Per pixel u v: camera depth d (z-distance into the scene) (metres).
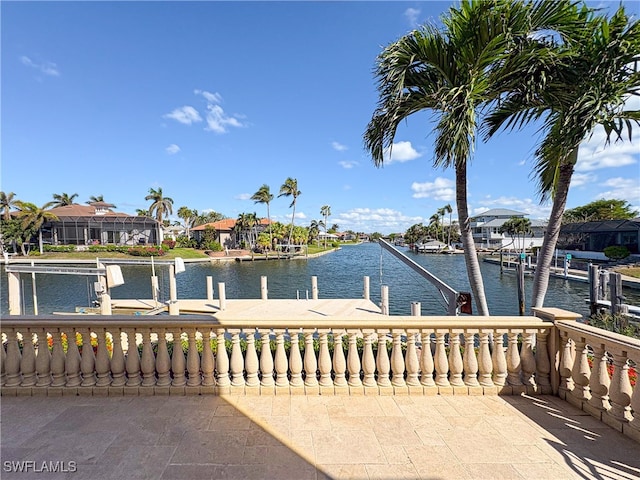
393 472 2.10
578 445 2.38
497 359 3.22
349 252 68.81
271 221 57.78
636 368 2.39
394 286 22.20
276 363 3.24
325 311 10.10
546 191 4.90
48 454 2.26
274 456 2.25
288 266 37.03
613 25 3.56
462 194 4.87
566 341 3.05
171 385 3.17
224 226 54.88
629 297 14.88
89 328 3.15
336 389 3.19
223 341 3.23
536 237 50.72
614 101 3.32
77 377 3.18
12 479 2.02
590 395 2.84
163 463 2.17
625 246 28.47
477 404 3.00
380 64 4.15
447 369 3.23
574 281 21.47
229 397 3.12
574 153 4.14
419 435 2.52
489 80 3.96
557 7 3.57
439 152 3.91
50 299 16.75
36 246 42.47
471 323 3.16
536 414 2.82
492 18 3.63
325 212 81.75
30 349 3.19
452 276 27.17
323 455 2.27
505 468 2.14
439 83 4.25
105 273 9.58
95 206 51.59
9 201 40.44
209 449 2.33
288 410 2.89
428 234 76.50
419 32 4.05
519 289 8.52
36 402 3.01
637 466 2.15
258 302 11.55
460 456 2.26
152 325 3.12
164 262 11.86
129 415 2.79
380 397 3.14
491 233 58.03
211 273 30.19
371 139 4.66
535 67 3.80
